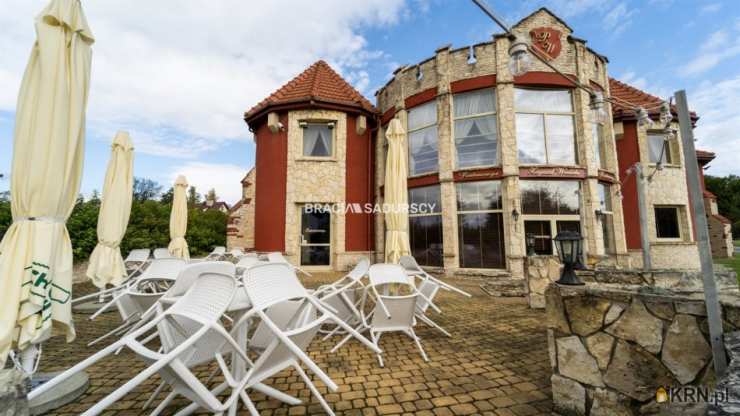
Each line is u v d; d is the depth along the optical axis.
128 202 5.88
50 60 2.52
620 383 2.14
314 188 12.34
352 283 4.42
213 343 2.54
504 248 10.09
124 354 3.74
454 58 11.31
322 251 12.43
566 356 2.44
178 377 1.94
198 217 17.84
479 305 6.35
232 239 15.06
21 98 2.58
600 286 2.52
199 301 2.23
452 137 11.09
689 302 1.94
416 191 12.12
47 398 2.51
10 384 1.23
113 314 5.63
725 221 19.56
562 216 10.23
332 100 12.40
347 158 12.85
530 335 4.45
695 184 1.87
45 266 2.41
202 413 2.46
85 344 4.05
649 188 12.98
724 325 1.82
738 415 1.01
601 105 3.75
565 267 2.91
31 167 2.41
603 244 10.47
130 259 7.69
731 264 13.31
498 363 3.47
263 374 2.21
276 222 12.30
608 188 11.28
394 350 3.90
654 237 12.80
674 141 13.38
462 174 10.76
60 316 2.63
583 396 2.31
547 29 10.73
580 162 10.54
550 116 10.84
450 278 10.24
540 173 10.14
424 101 11.91
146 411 2.51
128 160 5.95
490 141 10.78
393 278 4.27
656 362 2.02
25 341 2.35
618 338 2.19
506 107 10.41
